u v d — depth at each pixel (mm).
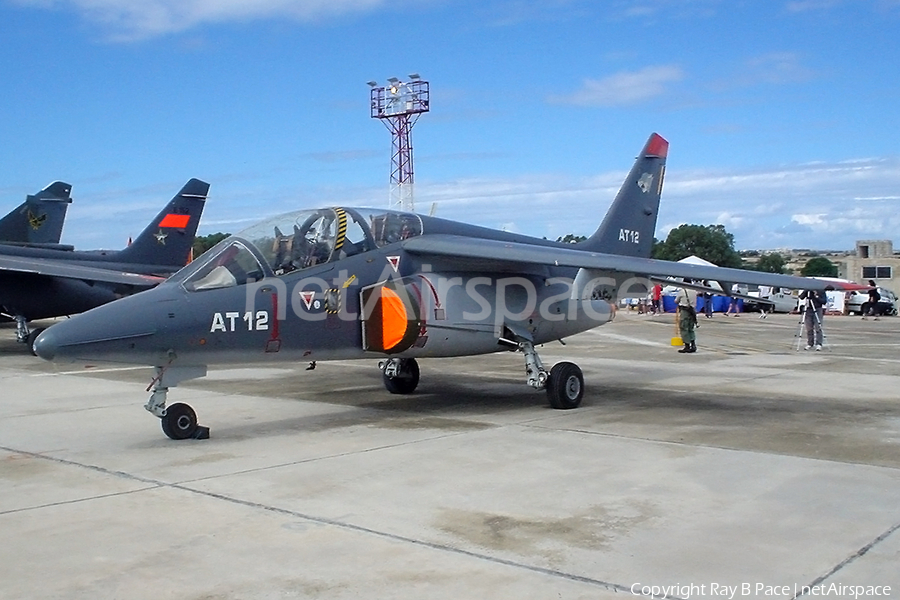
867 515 6004
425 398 12508
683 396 12555
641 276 12367
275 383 14547
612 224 14430
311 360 10008
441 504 6367
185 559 5145
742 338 25891
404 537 5551
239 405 11859
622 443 8766
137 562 5102
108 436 9438
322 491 6785
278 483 7066
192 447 8727
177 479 7254
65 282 21984
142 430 9828
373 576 4828
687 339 20516
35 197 27031
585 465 7691
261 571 4926
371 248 10336
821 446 8562
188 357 8828
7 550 5352
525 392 13195
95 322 8164
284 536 5586
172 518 6039
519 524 5828
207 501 6504
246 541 5484
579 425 9945
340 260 10008
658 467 7590
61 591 4641
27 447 8805
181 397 12781
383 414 10938
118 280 20109
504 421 10281
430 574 4855
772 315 46844
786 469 7488
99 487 6992
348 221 10305
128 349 8312
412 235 10938
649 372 16062
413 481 7105
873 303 44969
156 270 25344
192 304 8719
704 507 6238
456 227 11836
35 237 27125
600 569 4922
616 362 18250
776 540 5441
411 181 39594
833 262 86875
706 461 7836
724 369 16578
